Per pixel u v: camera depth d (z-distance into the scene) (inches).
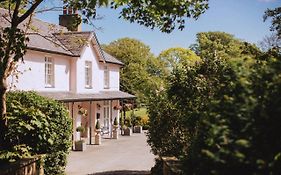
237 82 159.2
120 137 1246.3
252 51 259.3
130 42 2001.7
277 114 141.4
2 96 418.9
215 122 153.2
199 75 360.8
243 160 137.6
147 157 818.8
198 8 397.1
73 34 1087.0
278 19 443.2
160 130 458.3
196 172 167.2
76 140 981.8
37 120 478.6
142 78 1795.0
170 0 371.6
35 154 485.4
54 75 957.8
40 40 914.7
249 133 142.3
